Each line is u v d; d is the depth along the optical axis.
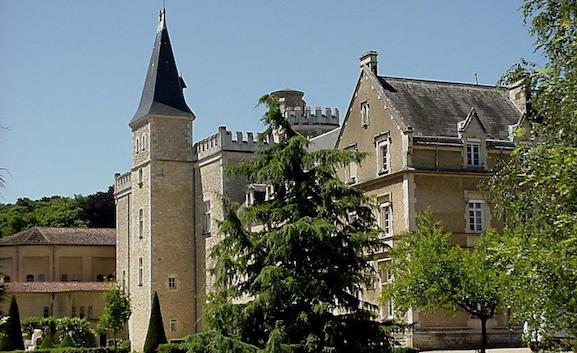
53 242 77.56
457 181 39.75
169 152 62.53
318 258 22.22
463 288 26.44
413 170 38.84
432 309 28.30
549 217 16.70
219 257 23.00
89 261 79.19
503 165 21.86
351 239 22.55
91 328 67.44
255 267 22.77
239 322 21.77
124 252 70.38
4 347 48.34
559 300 14.81
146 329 61.03
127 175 70.25
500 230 40.00
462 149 40.03
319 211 22.83
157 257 60.81
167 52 64.62
